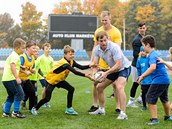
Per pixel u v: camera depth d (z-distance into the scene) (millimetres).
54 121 6090
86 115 6793
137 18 54031
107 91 12078
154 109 5926
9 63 6355
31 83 7105
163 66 5949
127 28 56094
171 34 53312
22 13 56750
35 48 6988
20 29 60875
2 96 9945
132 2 56625
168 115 6293
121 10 57969
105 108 7805
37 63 7871
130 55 36656
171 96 10383
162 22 53312
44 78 7785
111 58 6422
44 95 7387
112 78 6605
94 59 6785
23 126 5629
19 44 6273
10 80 6301
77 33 34156
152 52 5863
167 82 5906
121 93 6348
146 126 5691
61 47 48656
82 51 34438
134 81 8086
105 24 7383
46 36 57438
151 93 5902
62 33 34031
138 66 7004
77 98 9695
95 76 6465
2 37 59938
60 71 6695
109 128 5516
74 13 34656
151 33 53281
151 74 5941
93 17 34219
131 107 8023
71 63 6863
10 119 6234
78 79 18766
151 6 55281
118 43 7363
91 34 34250
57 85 6906
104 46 6367
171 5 53031
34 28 56562
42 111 7238
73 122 6012
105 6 58969
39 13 57125
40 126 5637
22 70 6789
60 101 8969
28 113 6957
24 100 7504
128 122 6039
